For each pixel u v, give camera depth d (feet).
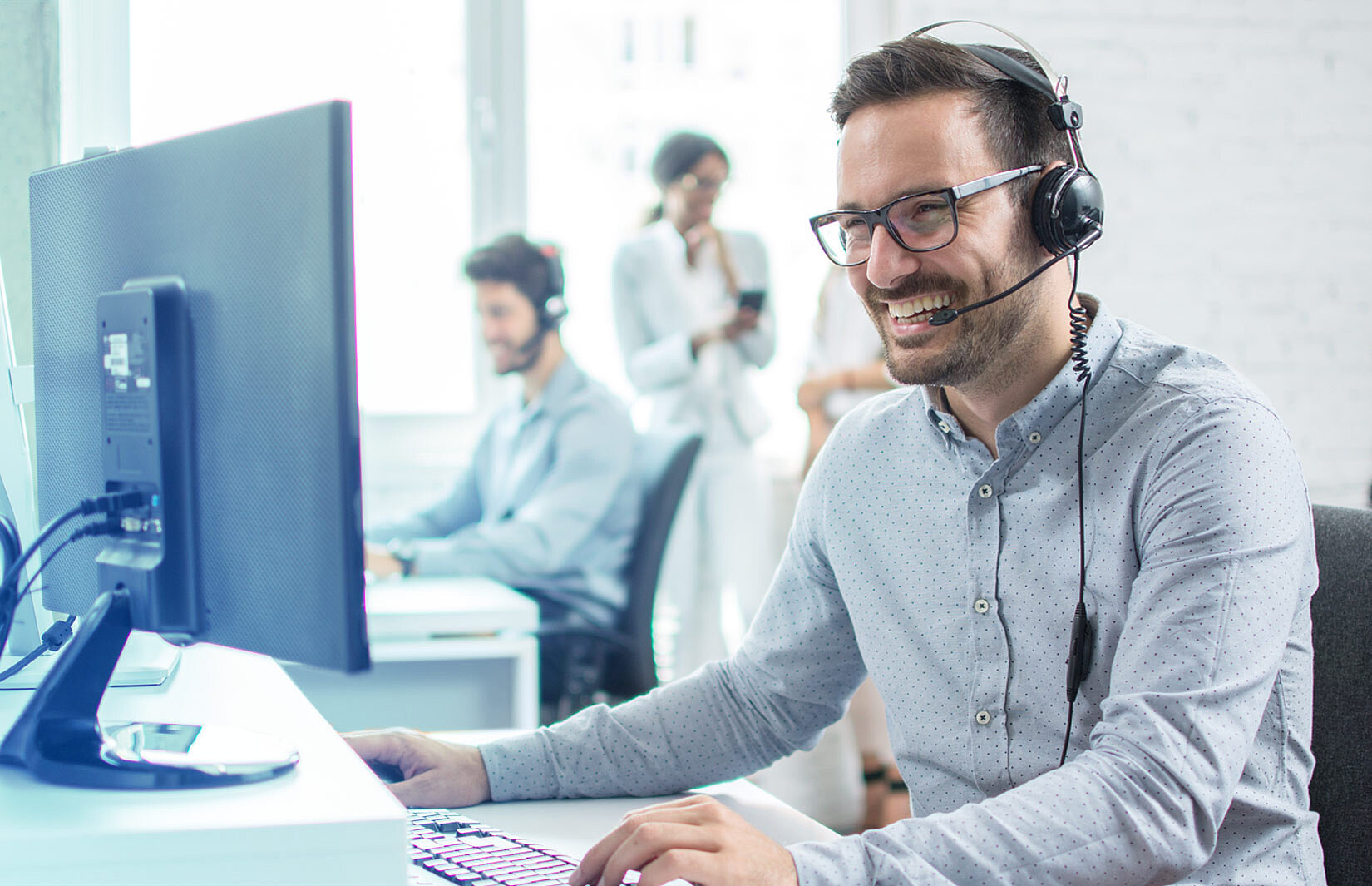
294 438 2.29
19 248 4.62
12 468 3.43
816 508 3.80
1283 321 12.09
